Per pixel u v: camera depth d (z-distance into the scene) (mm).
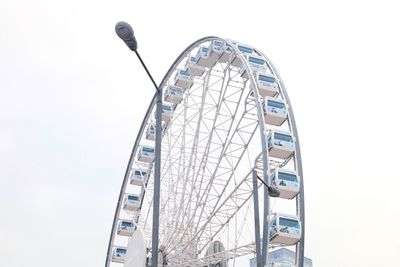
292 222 36062
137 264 31312
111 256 53938
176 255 40344
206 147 41125
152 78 17812
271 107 39938
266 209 35031
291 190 36906
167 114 51562
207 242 41188
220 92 42938
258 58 43844
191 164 41406
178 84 50938
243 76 42250
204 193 40188
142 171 54156
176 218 41062
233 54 43062
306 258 116938
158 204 16672
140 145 53812
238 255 37125
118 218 54125
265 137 36812
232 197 38625
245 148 40031
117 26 15648
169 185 43188
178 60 47688
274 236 35625
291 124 39906
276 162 39438
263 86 41594
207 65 48500
